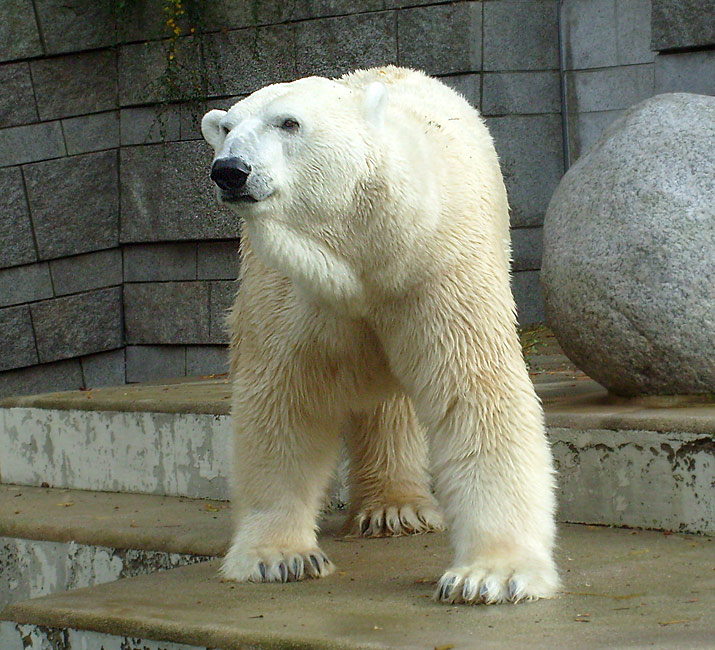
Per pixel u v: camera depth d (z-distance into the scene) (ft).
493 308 20.31
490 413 19.83
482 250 20.53
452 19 49.06
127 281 54.90
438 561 22.70
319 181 18.43
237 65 52.60
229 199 18.11
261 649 17.44
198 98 52.85
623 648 15.79
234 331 23.16
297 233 18.71
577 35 51.13
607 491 25.67
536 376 37.86
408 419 26.07
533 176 50.93
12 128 54.24
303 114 18.42
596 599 18.90
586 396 31.09
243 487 22.24
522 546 19.44
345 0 50.49
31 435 36.09
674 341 27.12
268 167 18.10
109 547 27.61
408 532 25.61
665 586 19.79
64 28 54.29
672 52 46.24
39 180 54.39
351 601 19.49
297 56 51.47
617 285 27.66
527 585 18.79
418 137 20.18
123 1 53.52
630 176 28.25
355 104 19.12
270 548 21.72
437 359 20.07
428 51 49.62
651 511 25.04
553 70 51.44
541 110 51.11
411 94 23.86
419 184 19.10
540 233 51.21
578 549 23.25
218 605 19.70
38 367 54.90
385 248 19.06
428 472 27.02
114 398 34.73
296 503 22.07
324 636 17.20
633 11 49.78
